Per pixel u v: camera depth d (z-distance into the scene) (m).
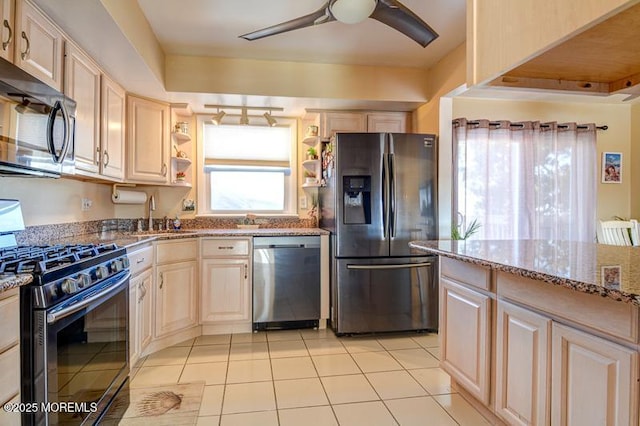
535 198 3.92
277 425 1.86
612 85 1.14
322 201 3.74
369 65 3.33
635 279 1.17
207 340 3.06
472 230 3.50
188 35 2.71
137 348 2.44
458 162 3.74
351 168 3.15
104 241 2.36
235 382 2.32
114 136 2.69
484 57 0.96
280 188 3.98
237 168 3.84
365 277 3.17
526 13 0.81
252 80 3.16
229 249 3.20
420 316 3.24
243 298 3.22
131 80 2.72
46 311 1.25
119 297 1.88
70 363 1.42
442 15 2.49
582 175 4.02
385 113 3.73
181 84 3.04
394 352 2.82
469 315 1.87
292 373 2.45
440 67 3.23
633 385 1.07
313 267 3.32
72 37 2.03
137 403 2.06
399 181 3.20
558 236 3.95
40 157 1.57
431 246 2.12
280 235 3.26
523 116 4.15
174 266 2.93
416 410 2.00
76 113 2.10
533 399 1.45
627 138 4.34
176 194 3.71
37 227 2.17
